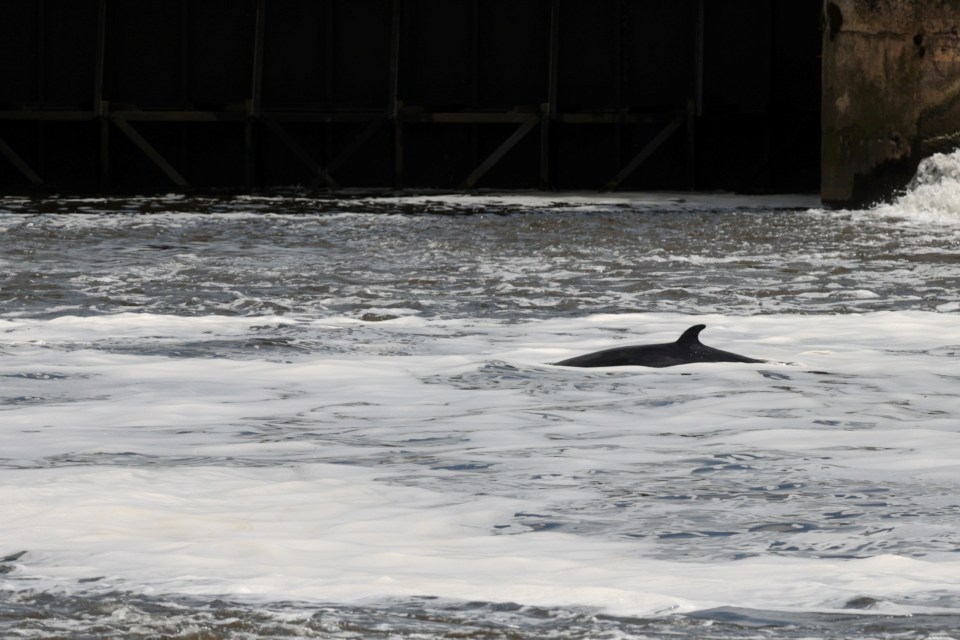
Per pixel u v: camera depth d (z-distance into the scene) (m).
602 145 125.56
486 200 106.38
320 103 123.44
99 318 45.03
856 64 94.38
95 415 28.12
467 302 49.69
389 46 122.31
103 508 18.67
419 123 124.44
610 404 29.31
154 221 82.88
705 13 122.38
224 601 13.90
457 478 21.53
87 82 121.94
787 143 124.31
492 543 17.17
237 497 19.86
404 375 33.59
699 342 35.78
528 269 59.97
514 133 122.69
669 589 14.52
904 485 20.67
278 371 34.28
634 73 123.69
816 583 14.71
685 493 20.33
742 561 16.08
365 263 62.25
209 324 43.72
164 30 122.19
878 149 93.56
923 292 52.72
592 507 19.34
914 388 31.31
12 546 16.59
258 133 122.94
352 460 23.16
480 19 122.62
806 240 72.69
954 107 91.50
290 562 15.84
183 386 32.03
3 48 121.31
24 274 56.84
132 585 14.62
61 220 82.81
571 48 123.44
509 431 26.22
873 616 13.24
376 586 14.54
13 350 37.69
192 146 124.75
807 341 40.12
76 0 121.00
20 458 23.19
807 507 19.19
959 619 13.11
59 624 13.04
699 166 124.44
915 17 91.88
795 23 122.94
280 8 122.06
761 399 29.72
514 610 13.58
